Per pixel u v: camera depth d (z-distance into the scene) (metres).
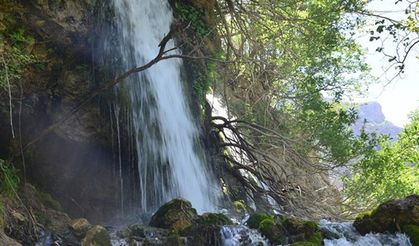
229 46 16.75
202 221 8.86
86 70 10.93
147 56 13.00
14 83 9.43
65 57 10.62
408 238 9.13
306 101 18.34
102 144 11.33
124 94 11.77
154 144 12.64
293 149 16.53
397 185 17.50
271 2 18.62
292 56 19.36
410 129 18.42
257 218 9.30
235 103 18.80
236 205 14.52
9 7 9.24
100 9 11.24
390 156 17.56
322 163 18.19
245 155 17.03
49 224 8.52
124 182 11.70
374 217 9.66
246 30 17.95
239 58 16.75
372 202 17.77
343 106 19.31
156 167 12.58
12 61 8.83
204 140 15.62
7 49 8.95
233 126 16.59
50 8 9.82
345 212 17.80
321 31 19.08
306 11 19.83
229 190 15.48
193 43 15.40
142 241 7.97
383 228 9.48
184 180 13.49
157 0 14.10
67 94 10.64
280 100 20.19
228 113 16.70
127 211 11.66
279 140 17.11
